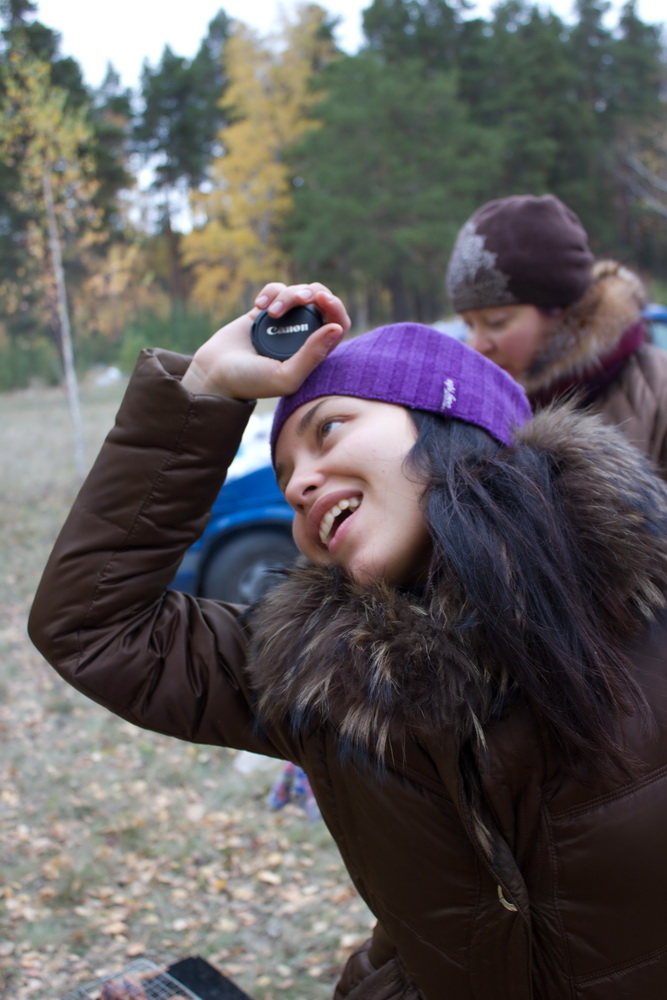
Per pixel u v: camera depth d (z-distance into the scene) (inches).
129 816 134.2
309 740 45.6
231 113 1550.2
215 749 158.4
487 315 78.0
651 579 40.1
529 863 40.7
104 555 46.5
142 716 47.4
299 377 44.4
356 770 42.7
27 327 1154.0
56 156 425.7
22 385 1119.6
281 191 1486.2
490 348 79.1
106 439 47.3
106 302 908.0
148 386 46.0
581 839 39.8
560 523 39.5
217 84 1803.6
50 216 428.5
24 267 496.7
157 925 110.5
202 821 133.8
